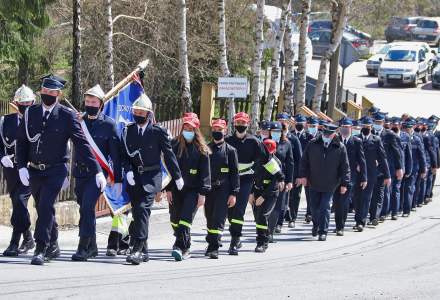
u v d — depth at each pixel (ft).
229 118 80.33
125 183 42.29
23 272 35.58
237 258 45.52
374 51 199.00
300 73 90.89
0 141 40.16
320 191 53.98
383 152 60.03
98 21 96.63
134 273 37.70
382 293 36.58
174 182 42.78
